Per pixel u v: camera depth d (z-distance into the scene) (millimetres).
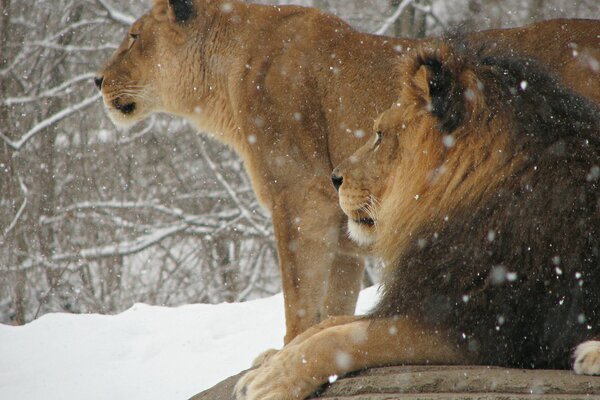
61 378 12711
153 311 15859
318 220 10906
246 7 11961
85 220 29453
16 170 28953
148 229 29172
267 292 28922
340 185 8203
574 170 6754
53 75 30172
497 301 6762
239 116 11469
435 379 6449
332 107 11125
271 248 27688
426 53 7195
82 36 29453
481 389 6258
